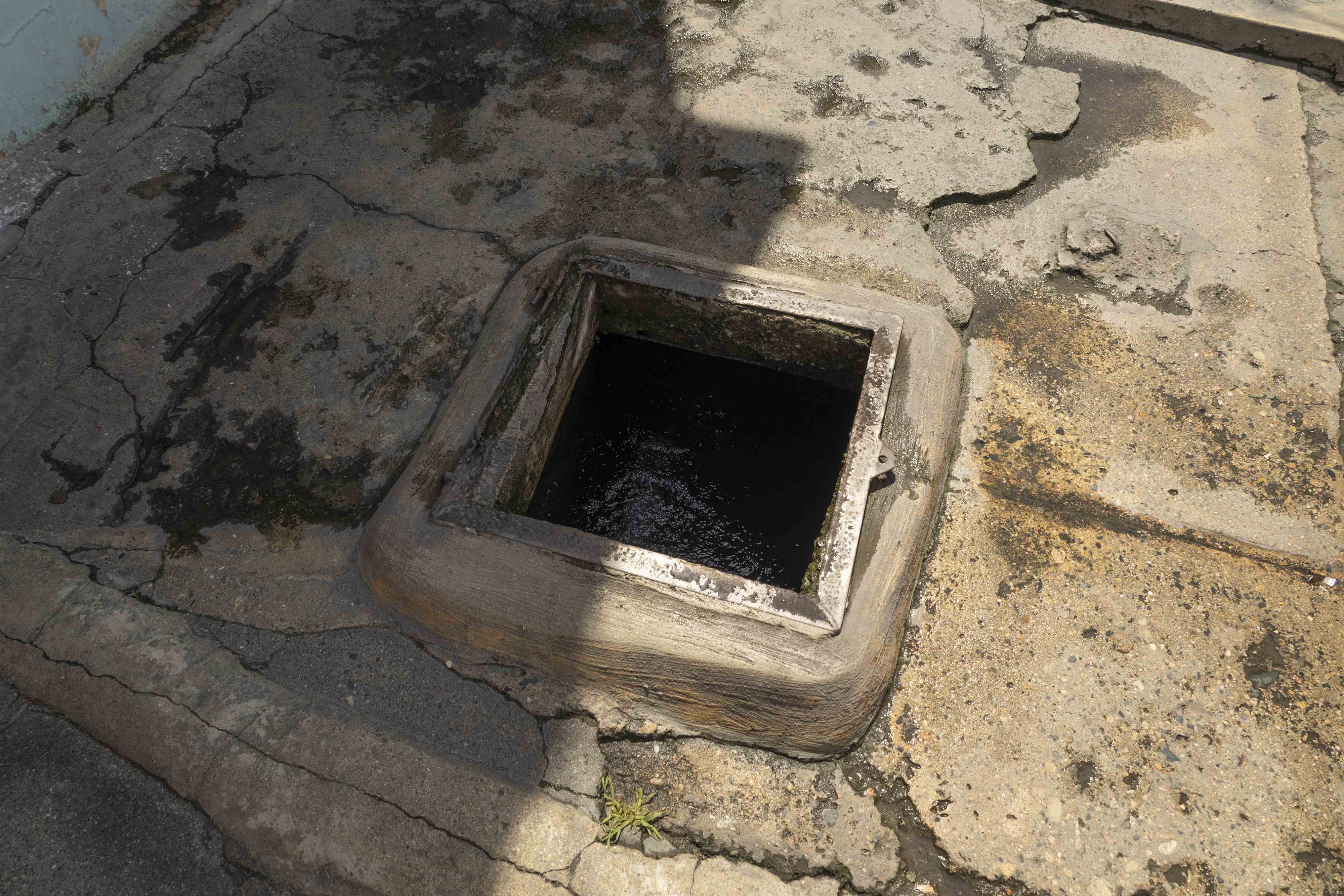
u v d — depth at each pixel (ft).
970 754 6.18
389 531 6.66
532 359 7.72
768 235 8.93
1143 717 6.31
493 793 5.94
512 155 9.62
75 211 9.18
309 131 9.88
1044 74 10.69
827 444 8.70
